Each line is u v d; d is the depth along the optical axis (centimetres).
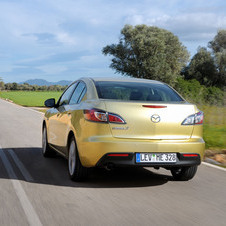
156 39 5294
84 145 498
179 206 429
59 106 687
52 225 350
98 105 497
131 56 5584
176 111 509
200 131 527
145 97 536
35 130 1291
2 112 2352
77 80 652
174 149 500
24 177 563
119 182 550
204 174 630
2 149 848
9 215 379
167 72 5409
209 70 7050
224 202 453
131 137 490
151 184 544
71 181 548
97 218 375
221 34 7194
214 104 1873
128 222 365
